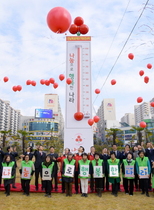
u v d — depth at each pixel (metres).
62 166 7.52
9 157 7.25
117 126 73.88
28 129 74.56
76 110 10.98
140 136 27.77
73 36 11.70
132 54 8.75
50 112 58.41
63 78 10.44
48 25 7.14
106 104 94.88
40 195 7.27
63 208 5.84
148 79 8.95
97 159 7.49
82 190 7.27
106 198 6.95
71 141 10.70
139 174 7.36
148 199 6.83
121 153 8.44
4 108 105.00
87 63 11.44
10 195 7.21
